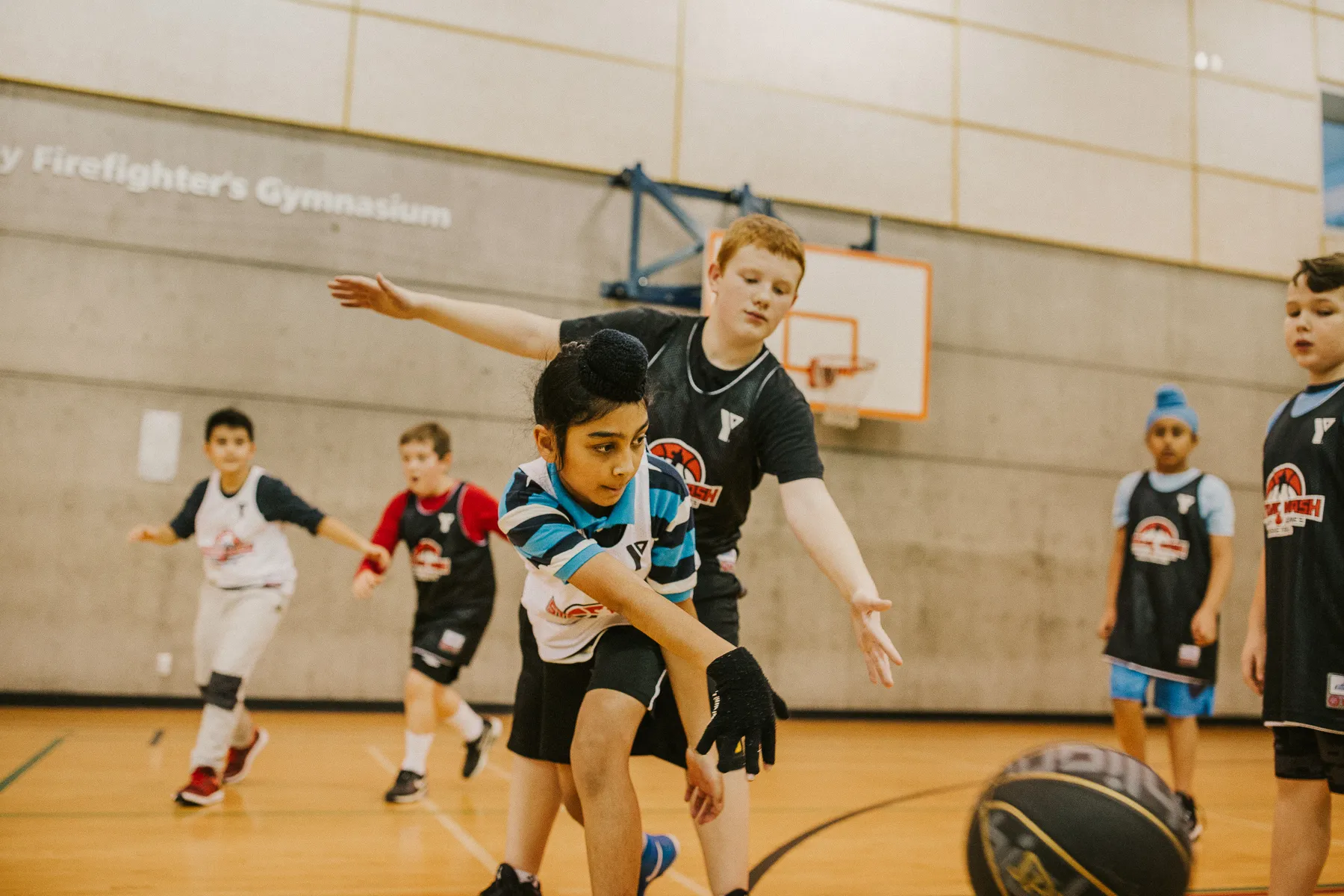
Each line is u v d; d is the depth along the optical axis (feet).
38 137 20.63
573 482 5.42
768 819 12.21
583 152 23.49
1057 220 26.76
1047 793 4.93
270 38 21.89
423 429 13.37
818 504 6.90
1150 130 27.76
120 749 15.38
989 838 5.00
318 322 21.79
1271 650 7.43
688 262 23.94
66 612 20.03
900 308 24.03
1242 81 28.78
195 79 21.45
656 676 5.78
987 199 26.23
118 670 20.16
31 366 20.26
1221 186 28.30
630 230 23.63
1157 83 27.94
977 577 25.13
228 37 21.66
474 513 13.34
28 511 20.02
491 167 23.00
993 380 25.82
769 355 7.39
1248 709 26.68
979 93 26.43
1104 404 26.63
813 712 23.63
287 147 21.86
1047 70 27.04
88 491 20.31
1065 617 25.70
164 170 21.18
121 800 11.74
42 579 19.98
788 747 19.06
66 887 8.29
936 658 24.61
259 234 21.62
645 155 23.85
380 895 8.48
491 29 23.12
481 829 11.10
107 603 20.22
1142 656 12.80
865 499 24.53
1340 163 29.86
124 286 20.84
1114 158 27.37
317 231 21.93
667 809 12.68
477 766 14.12
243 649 11.96
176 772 13.64
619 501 5.69
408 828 11.00
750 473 7.39
